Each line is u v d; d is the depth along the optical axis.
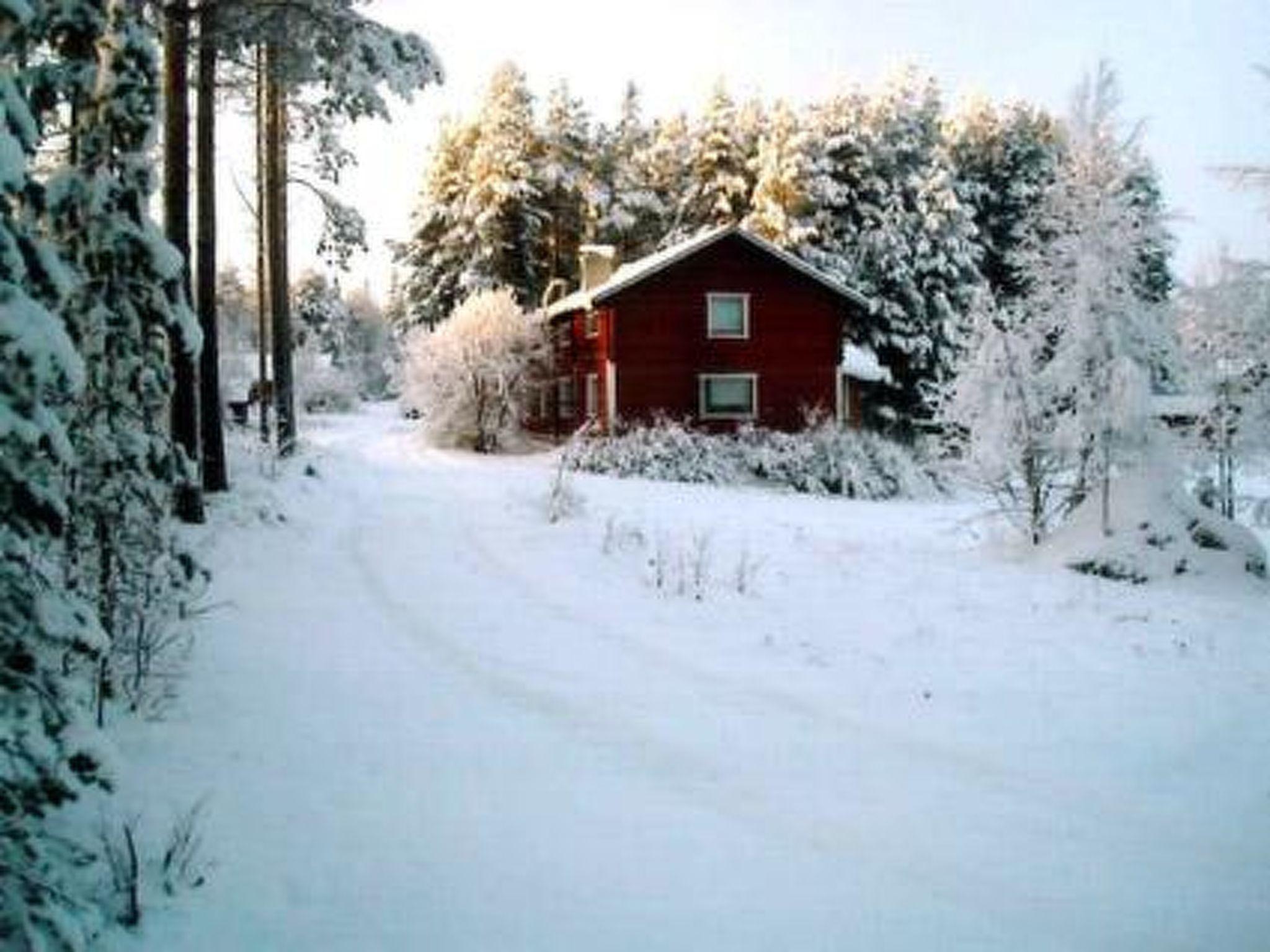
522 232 56.31
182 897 5.76
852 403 43.91
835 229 48.91
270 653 10.02
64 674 6.25
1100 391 17.88
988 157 58.09
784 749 8.16
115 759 5.53
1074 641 11.84
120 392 7.89
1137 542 16.58
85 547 7.78
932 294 47.22
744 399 37.94
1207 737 8.68
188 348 8.46
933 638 11.67
